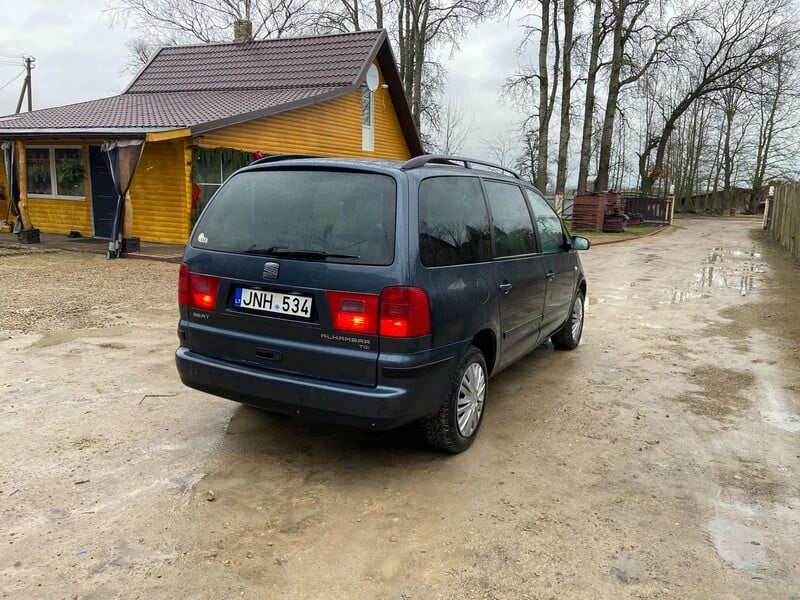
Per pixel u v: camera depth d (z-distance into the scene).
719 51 35.28
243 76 19.08
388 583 2.64
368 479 3.55
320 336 3.35
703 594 2.62
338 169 3.57
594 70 28.59
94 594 2.50
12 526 2.96
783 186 21.42
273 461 3.74
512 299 4.42
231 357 3.66
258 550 2.84
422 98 32.00
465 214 3.98
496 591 2.61
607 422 4.54
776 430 4.44
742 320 8.26
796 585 2.70
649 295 10.30
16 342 6.05
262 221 3.65
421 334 3.29
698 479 3.67
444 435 3.75
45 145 15.89
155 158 14.23
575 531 3.08
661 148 39.75
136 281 9.61
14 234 15.59
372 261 3.27
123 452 3.78
